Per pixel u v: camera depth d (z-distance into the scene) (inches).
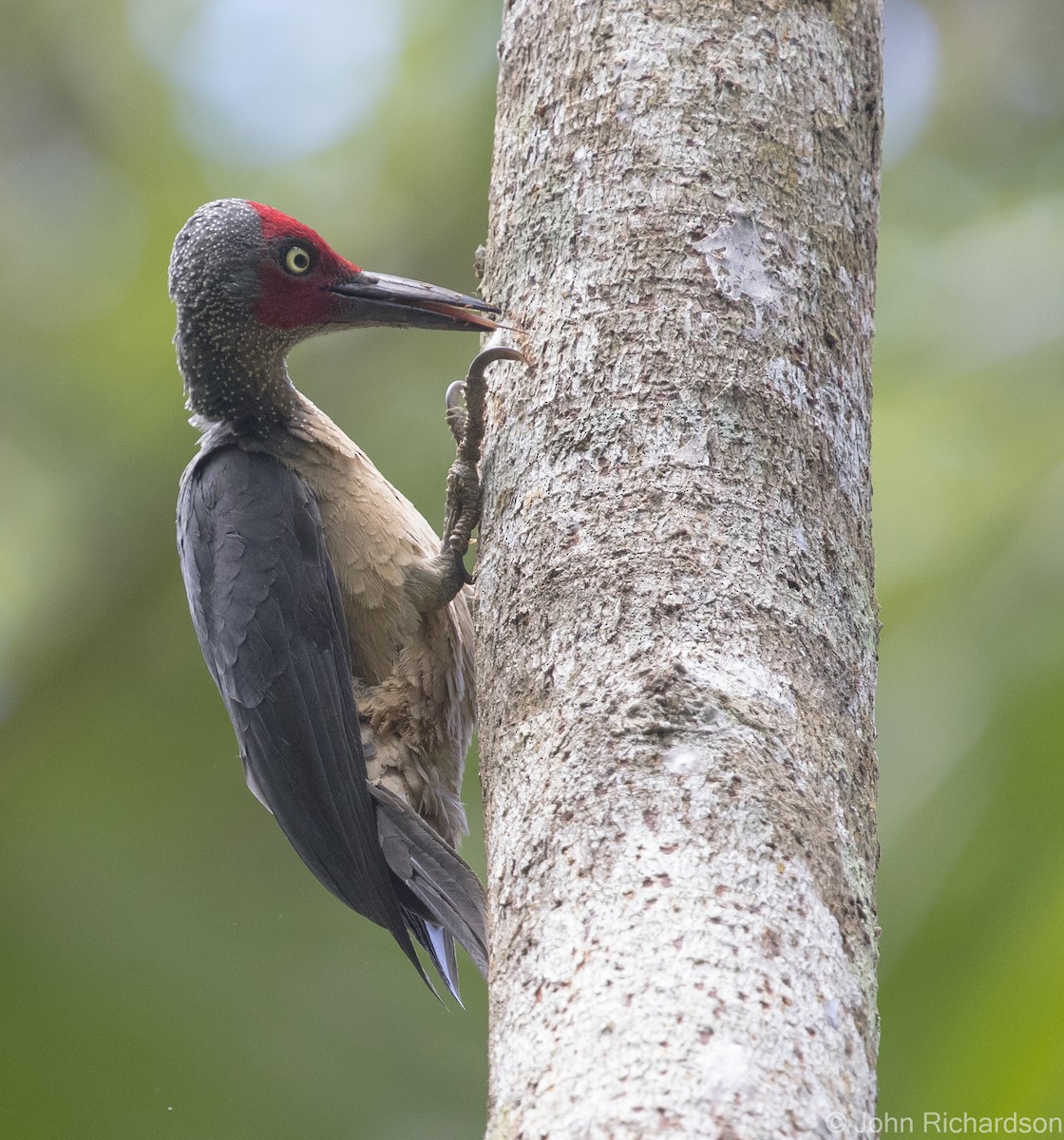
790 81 275.9
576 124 278.4
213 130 636.7
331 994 443.8
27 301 626.2
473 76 622.8
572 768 218.1
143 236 629.9
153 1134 402.9
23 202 638.5
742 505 239.6
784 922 197.8
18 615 577.0
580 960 197.5
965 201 572.7
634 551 235.5
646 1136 176.1
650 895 199.2
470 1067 434.3
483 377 299.4
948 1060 297.6
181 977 436.5
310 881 470.3
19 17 636.7
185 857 476.4
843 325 266.4
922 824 334.0
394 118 631.8
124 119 645.9
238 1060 418.3
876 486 431.8
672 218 263.4
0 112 653.9
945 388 448.5
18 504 597.6
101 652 549.6
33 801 494.0
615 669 225.5
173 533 568.4
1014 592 360.2
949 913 313.6
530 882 212.5
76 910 450.0
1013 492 389.4
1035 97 594.2
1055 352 439.8
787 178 269.1
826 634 235.8
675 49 276.1
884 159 593.9
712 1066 181.3
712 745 213.3
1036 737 325.1
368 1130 413.7
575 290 264.8
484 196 628.4
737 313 255.9
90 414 608.4
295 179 633.6
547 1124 183.3
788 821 208.1
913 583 388.5
